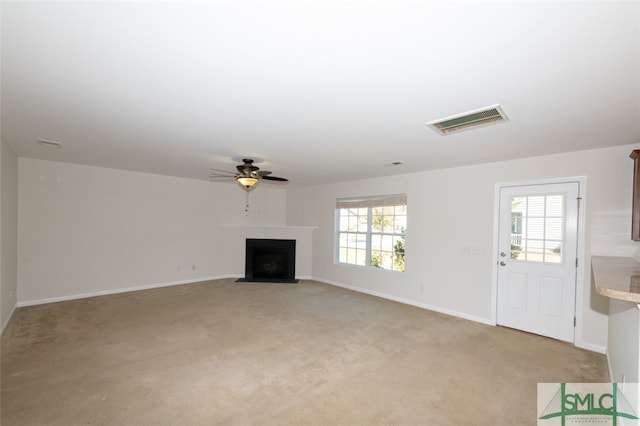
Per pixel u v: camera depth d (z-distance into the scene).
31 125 2.78
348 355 3.07
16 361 2.81
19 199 4.38
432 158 3.89
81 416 2.06
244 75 1.78
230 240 6.87
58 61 1.63
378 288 5.48
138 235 5.55
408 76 1.75
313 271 6.84
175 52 1.54
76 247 4.89
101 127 2.81
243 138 3.12
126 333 3.53
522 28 1.29
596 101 2.04
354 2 1.15
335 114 2.39
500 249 4.02
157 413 2.11
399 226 5.37
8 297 3.83
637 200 2.72
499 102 2.10
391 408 2.22
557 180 3.55
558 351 3.23
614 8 1.15
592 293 3.30
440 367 2.85
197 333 3.58
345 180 5.99
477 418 2.12
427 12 1.20
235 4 1.17
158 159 4.27
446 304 4.52
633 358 1.76
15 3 1.17
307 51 1.51
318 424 2.04
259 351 3.13
